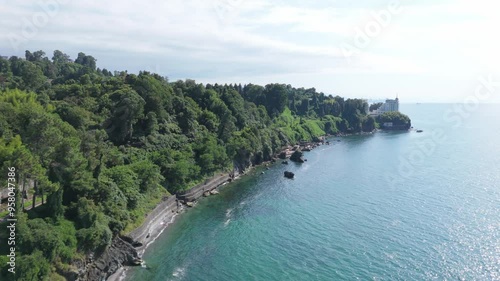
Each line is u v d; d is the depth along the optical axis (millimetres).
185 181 101875
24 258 43500
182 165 98250
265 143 160500
